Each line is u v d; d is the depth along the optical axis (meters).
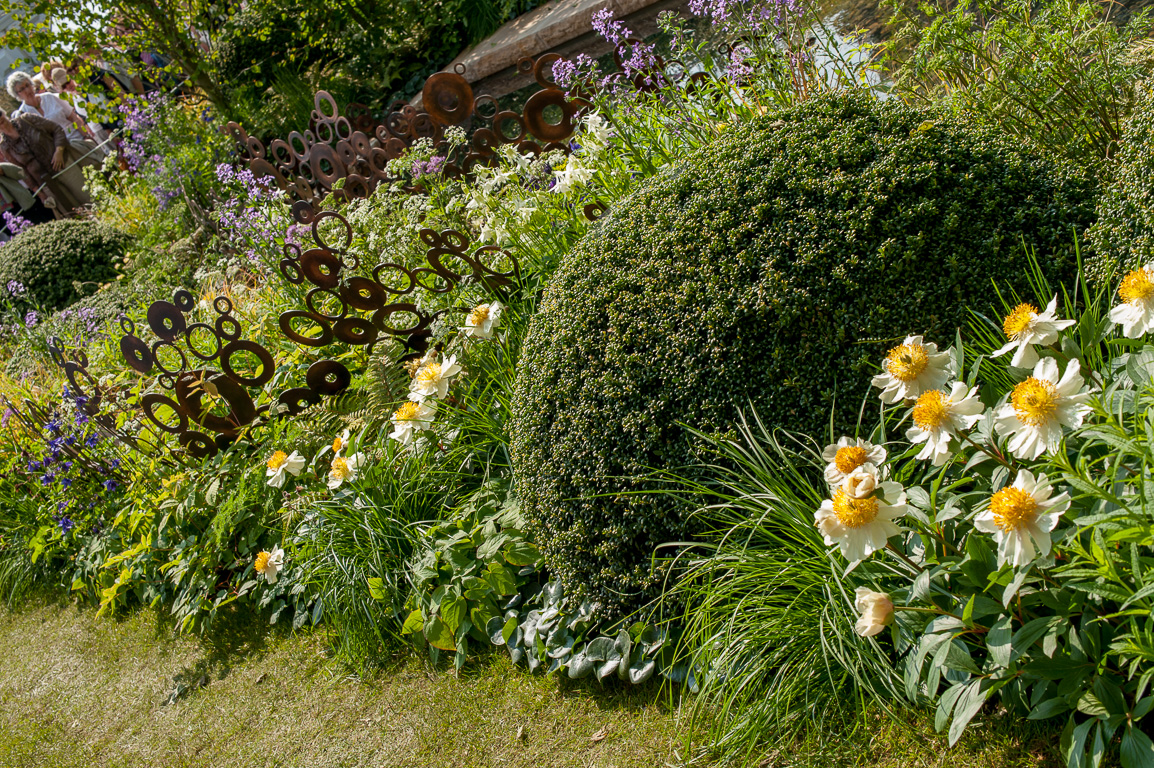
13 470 4.94
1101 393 1.72
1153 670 1.42
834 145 2.36
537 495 2.59
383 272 4.18
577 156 3.91
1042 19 2.71
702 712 2.16
